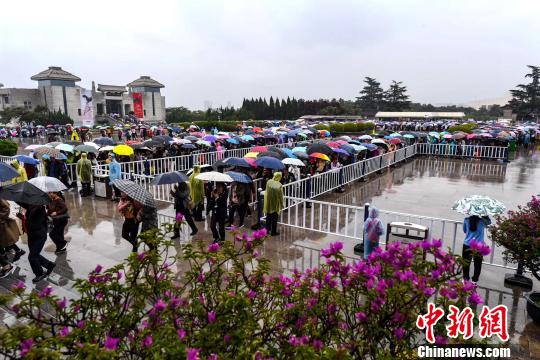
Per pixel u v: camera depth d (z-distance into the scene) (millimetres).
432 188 15172
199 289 3369
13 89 67438
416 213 11383
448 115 88188
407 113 90812
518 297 6004
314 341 2689
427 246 3354
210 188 10078
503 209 5938
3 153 19734
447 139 26391
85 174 12516
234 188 9062
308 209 11602
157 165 16172
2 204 6629
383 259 3441
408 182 16484
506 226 5676
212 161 19562
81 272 6773
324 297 3289
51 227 8945
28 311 2902
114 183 6492
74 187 13711
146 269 3432
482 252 3295
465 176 18078
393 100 118250
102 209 11070
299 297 3283
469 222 6160
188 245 3680
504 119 88312
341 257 3389
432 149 25875
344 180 14547
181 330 2725
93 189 13367
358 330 3240
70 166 14070
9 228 6645
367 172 17000
